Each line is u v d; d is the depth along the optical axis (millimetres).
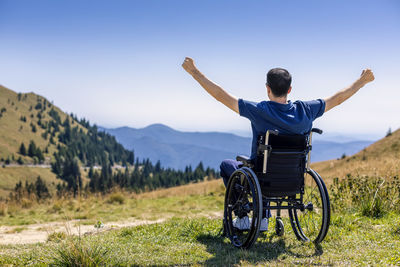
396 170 7488
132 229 5242
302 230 4504
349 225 4742
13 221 9625
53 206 11914
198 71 3469
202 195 15008
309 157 3648
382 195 5992
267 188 3555
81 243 3604
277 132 3219
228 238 4281
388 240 3869
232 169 4125
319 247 3742
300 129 3449
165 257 3531
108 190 15430
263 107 3383
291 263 3148
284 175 3551
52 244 4391
